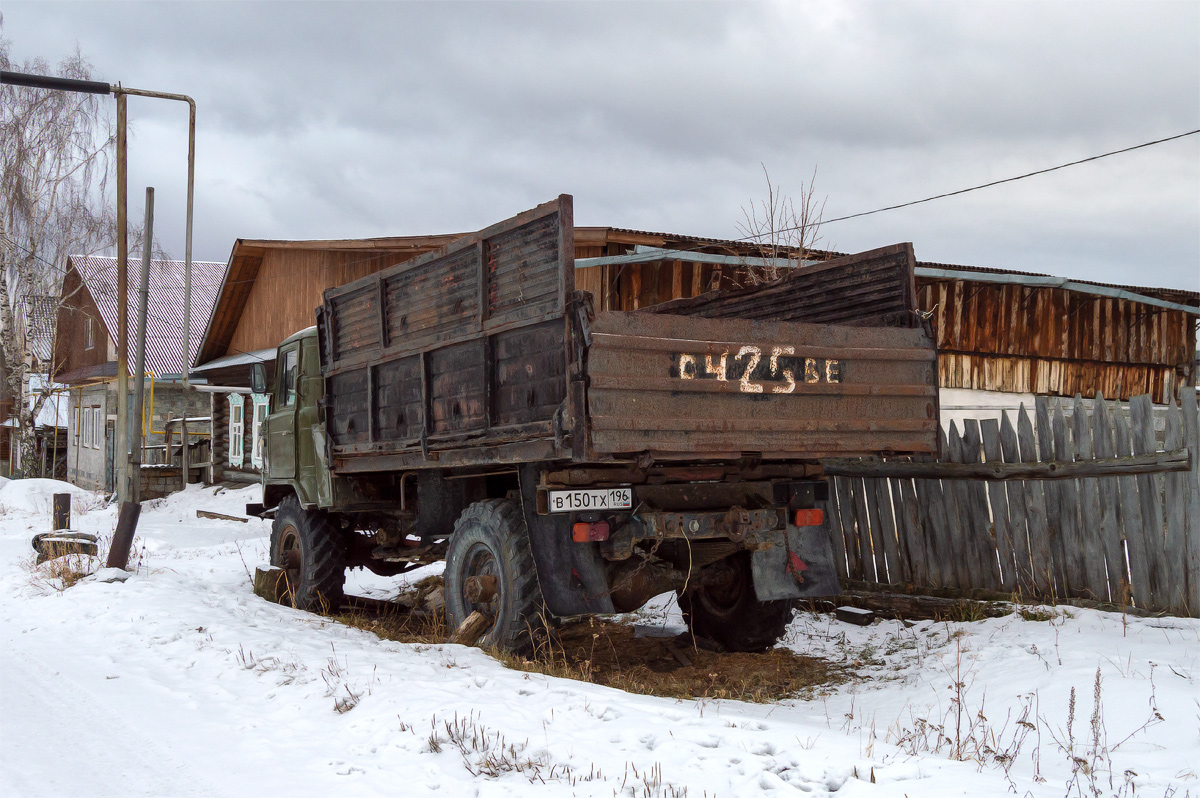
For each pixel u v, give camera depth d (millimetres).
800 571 6316
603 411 4859
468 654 5840
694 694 5898
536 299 5258
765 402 5473
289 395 9297
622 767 3764
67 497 12633
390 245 17859
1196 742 4117
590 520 5656
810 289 7125
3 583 10156
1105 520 6457
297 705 4945
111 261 32031
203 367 24562
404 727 4340
